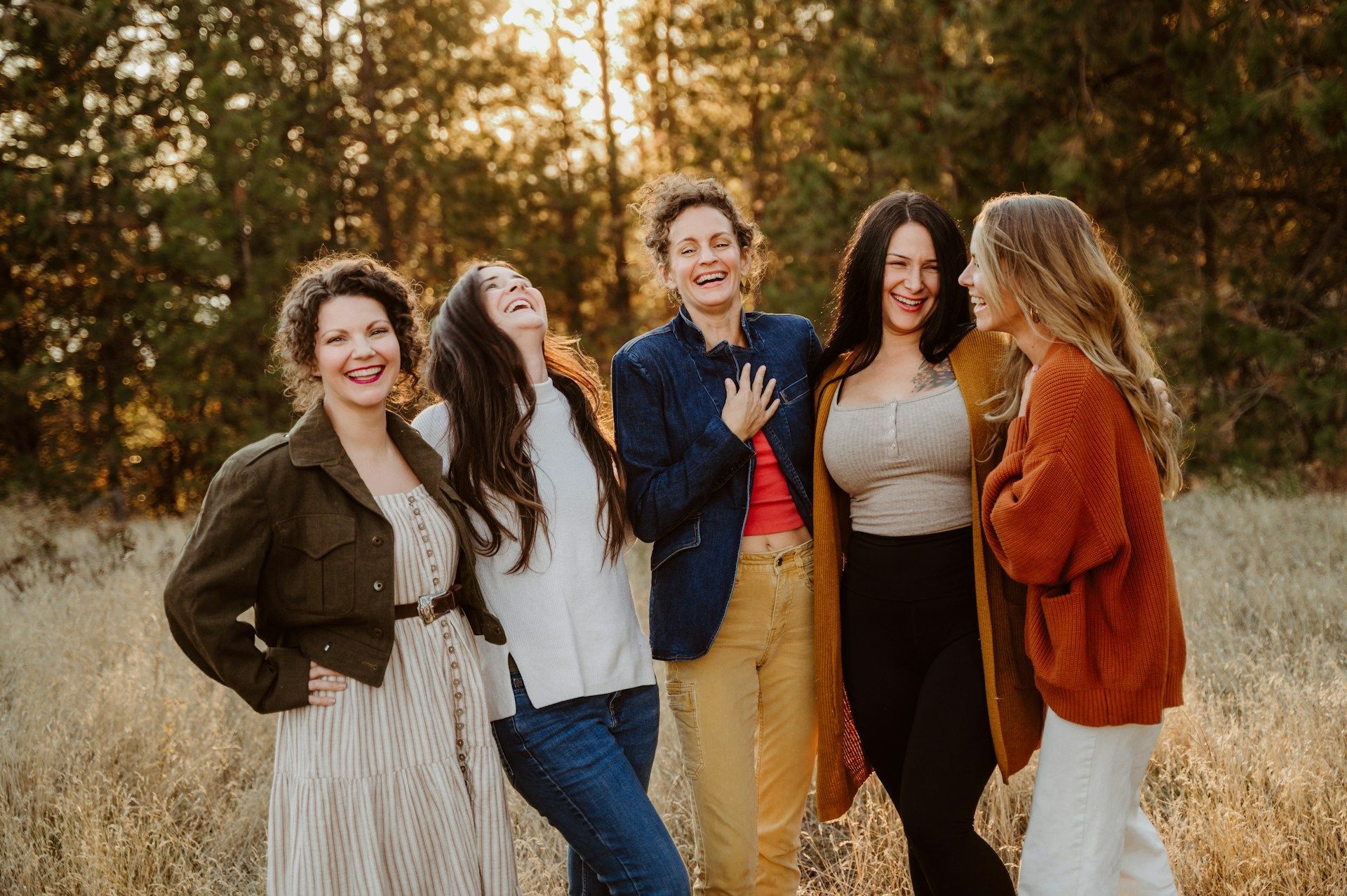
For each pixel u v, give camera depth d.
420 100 14.20
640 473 2.57
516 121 15.62
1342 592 4.53
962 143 8.30
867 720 2.55
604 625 2.38
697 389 2.67
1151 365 2.28
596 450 2.51
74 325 12.70
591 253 14.83
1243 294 8.02
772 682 2.65
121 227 12.44
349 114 14.19
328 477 2.13
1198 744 3.23
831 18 10.07
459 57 14.43
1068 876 2.17
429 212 14.64
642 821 2.27
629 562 6.80
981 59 8.25
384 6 14.08
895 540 2.52
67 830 3.14
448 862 2.12
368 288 2.20
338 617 2.09
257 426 11.79
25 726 3.82
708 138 14.09
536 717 2.30
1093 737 2.17
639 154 15.99
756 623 2.60
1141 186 8.37
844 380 2.68
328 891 2.02
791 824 2.66
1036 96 8.12
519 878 2.98
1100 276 2.24
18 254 12.55
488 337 2.41
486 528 2.36
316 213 13.07
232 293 12.88
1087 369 2.17
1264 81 6.91
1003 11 7.80
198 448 13.97
